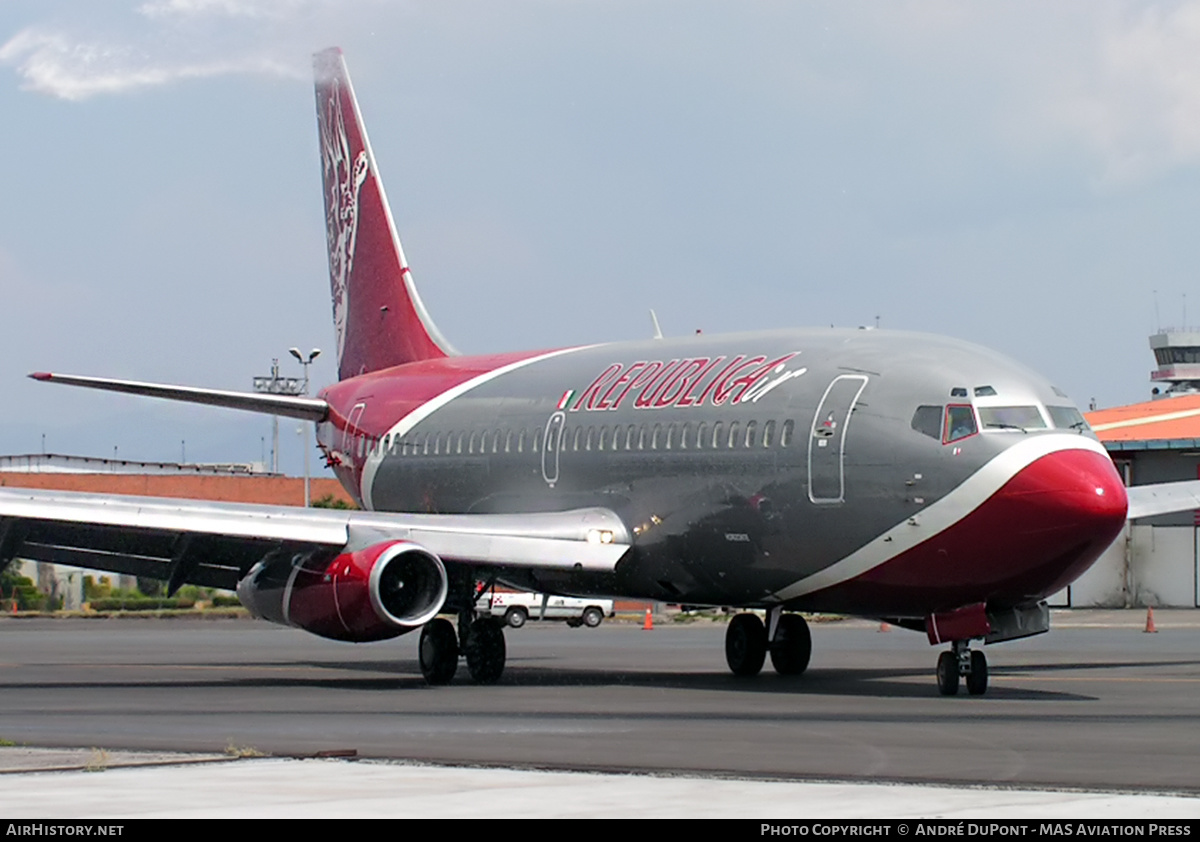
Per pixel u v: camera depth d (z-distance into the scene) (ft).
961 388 193.57
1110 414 586.04
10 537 225.56
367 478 292.20
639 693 205.36
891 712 174.40
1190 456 516.73
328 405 310.04
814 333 221.66
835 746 140.56
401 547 212.02
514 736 149.69
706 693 204.13
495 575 232.94
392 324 313.32
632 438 230.68
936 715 170.60
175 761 124.98
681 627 457.27
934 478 190.80
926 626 200.34
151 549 231.91
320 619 215.92
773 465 206.59
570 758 131.03
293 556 222.69
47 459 601.62
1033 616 201.05
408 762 125.70
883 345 208.23
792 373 212.23
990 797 106.93
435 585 216.95
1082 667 248.73
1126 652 291.17
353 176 324.39
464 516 230.07
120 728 160.56
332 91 328.90
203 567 245.86
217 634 426.92
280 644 373.20
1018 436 188.85
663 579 228.84
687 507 219.61
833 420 201.36
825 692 204.54
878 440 196.03
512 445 254.88
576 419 243.60
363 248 321.32
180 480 621.31
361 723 164.55
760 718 168.04
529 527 225.76
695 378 226.79
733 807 102.06
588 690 211.61
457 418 271.28
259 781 113.50
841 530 199.72
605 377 245.45
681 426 222.48
